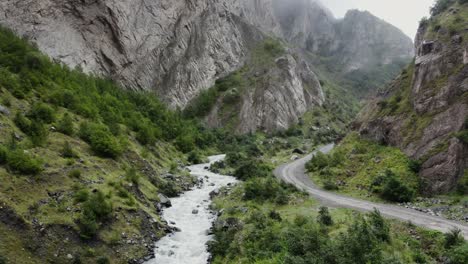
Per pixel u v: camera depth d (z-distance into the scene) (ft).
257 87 417.28
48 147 116.26
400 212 105.91
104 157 135.54
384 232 79.82
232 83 428.15
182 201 141.79
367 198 130.41
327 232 87.20
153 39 339.57
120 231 95.14
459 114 132.16
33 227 80.18
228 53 462.60
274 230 93.09
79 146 130.82
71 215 88.94
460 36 151.33
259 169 194.49
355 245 67.21
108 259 84.28
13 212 79.71
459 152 122.83
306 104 475.31
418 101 154.71
